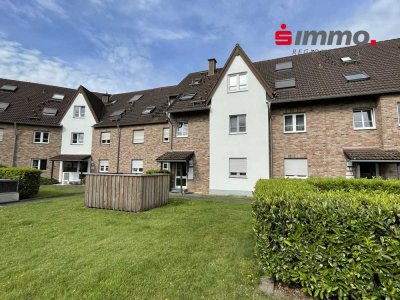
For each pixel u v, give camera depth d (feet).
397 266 8.39
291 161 44.86
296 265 10.38
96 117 75.36
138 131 67.21
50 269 12.94
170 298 10.23
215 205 32.68
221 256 14.40
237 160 49.03
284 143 45.32
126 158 67.41
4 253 15.15
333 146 41.68
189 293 10.57
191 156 53.72
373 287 8.71
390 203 9.30
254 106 47.93
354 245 9.13
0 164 68.44
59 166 75.20
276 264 10.85
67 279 11.91
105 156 71.31
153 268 12.92
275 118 46.52
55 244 16.60
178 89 66.90
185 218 24.17
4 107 72.23
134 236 18.20
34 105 78.02
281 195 11.93
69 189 54.65
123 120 70.18
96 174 30.04
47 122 74.95
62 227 20.66
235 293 10.48
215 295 10.38
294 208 10.59
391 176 37.32
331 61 50.26
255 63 61.46
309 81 46.85
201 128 54.29
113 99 88.38
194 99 56.90
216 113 51.34
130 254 14.75
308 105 44.06
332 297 9.84
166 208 29.94
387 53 45.88
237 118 49.88
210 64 67.00
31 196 40.55
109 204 28.89
